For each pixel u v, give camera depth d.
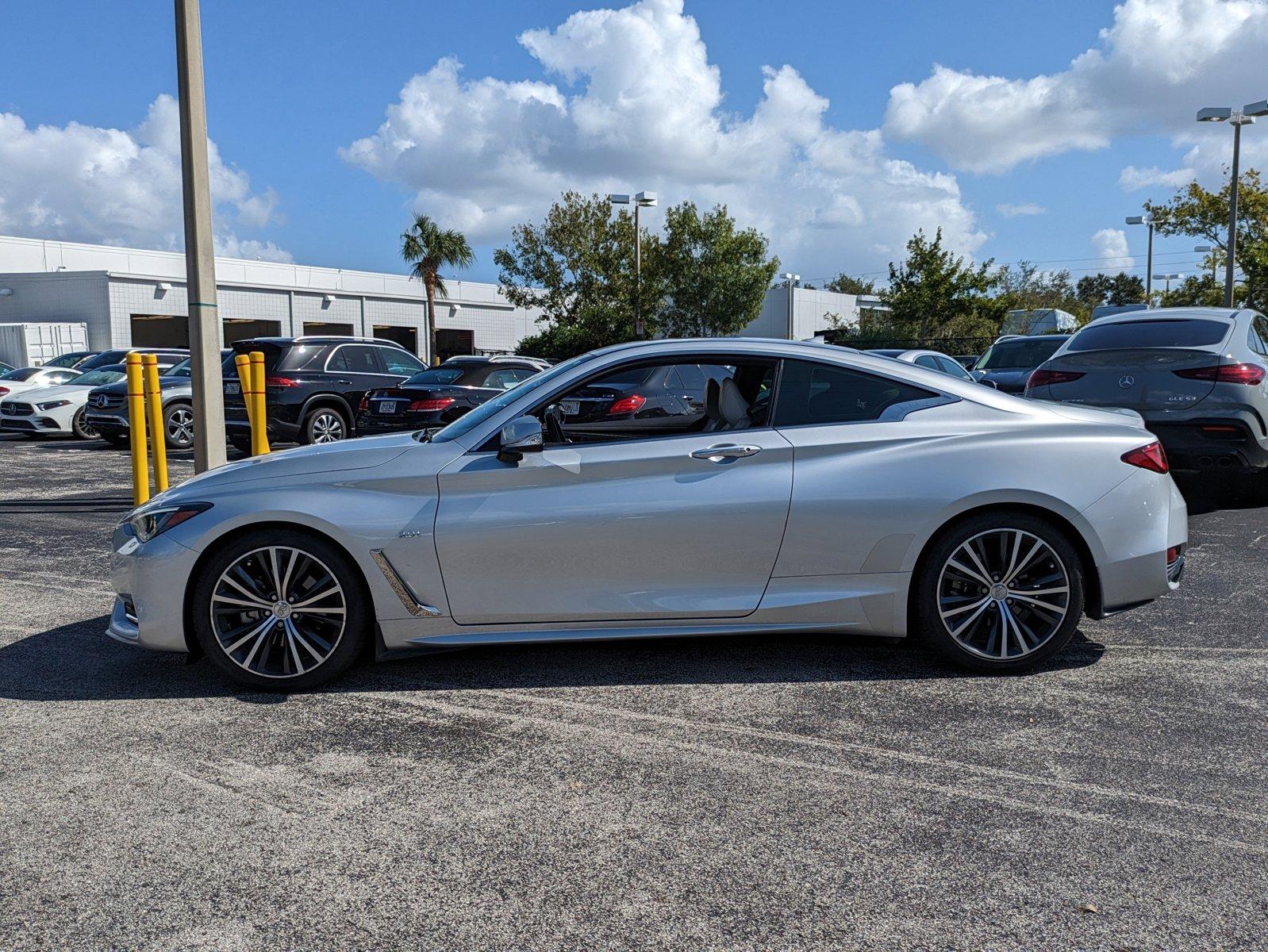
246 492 4.16
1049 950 2.33
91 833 2.94
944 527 4.26
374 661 4.59
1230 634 4.88
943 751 3.50
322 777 3.34
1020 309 39.66
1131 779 3.25
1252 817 2.98
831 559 4.21
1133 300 89.69
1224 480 9.96
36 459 14.19
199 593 4.13
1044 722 3.76
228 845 2.87
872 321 53.50
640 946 2.36
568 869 2.72
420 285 50.25
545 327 52.12
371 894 2.60
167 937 2.41
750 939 2.38
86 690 4.23
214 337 8.61
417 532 4.12
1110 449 4.27
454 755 3.52
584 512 4.14
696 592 4.22
